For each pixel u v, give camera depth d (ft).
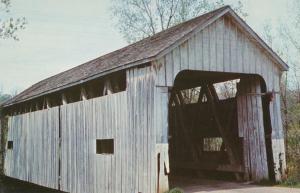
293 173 45.78
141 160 36.52
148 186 35.35
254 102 43.70
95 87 48.67
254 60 42.50
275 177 42.50
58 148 54.39
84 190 46.62
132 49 47.37
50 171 57.00
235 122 47.19
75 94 54.54
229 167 45.62
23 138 69.26
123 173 39.04
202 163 49.34
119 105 40.37
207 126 50.37
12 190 72.59
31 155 65.16
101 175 42.98
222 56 40.22
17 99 72.13
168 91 36.47
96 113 44.62
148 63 36.50
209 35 39.58
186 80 49.44
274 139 43.19
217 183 43.55
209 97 49.14
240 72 41.32
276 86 43.91
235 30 41.47
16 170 72.33
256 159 43.04
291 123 68.80
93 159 44.86
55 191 70.03
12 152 75.05
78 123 48.75
